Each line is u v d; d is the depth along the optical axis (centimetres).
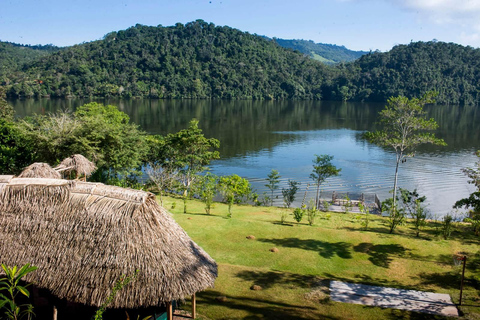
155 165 3422
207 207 2253
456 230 2039
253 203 3244
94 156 2494
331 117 10650
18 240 847
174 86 16938
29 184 891
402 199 3059
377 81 17038
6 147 2389
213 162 4941
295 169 4622
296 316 1066
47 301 905
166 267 836
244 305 1116
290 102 16488
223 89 17475
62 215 859
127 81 16500
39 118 2606
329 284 1287
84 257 817
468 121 9394
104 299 787
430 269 1444
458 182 4012
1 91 4312
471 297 1205
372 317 1073
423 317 1077
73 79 15200
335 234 1855
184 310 1065
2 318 882
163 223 893
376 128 8488
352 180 4138
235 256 1534
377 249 1656
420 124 3020
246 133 7506
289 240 1747
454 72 16438
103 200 872
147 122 8550
